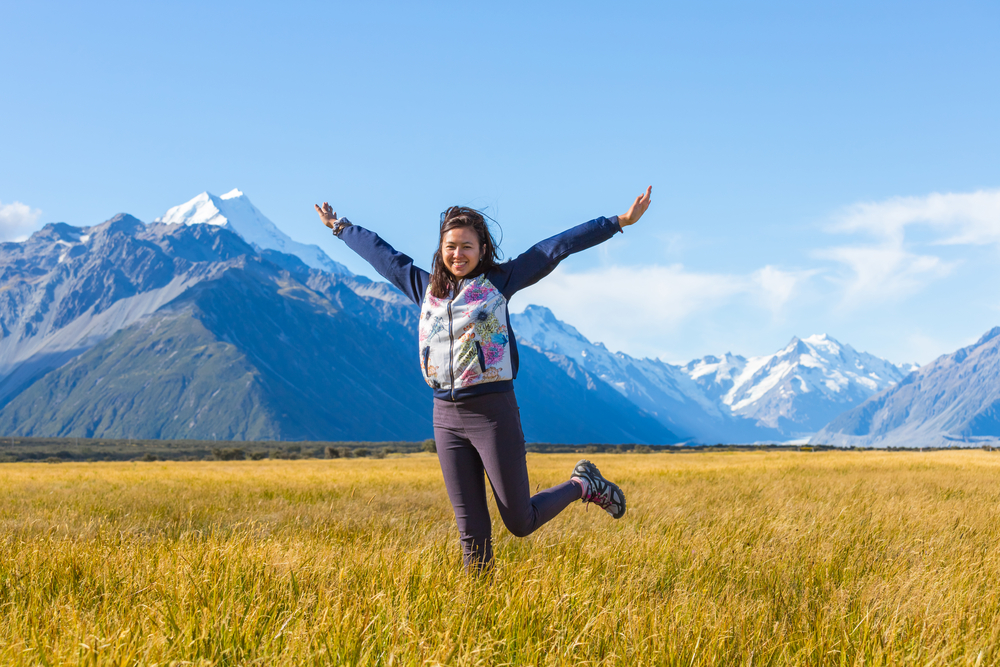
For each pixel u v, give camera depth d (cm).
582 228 386
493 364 357
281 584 348
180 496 1088
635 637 277
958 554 505
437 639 263
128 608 303
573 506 811
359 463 5259
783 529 611
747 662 268
